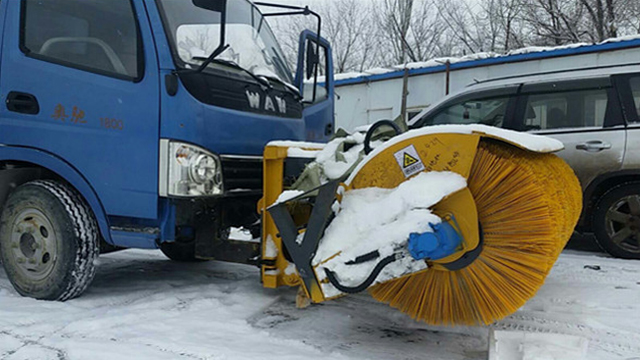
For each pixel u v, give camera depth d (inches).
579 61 372.8
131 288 157.5
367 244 99.0
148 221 135.4
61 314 129.1
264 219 126.3
